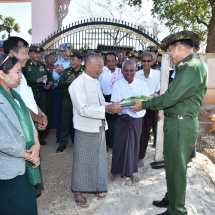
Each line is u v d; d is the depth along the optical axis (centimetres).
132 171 384
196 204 351
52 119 623
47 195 358
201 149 658
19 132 206
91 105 314
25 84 283
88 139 319
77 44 786
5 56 206
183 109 273
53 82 562
